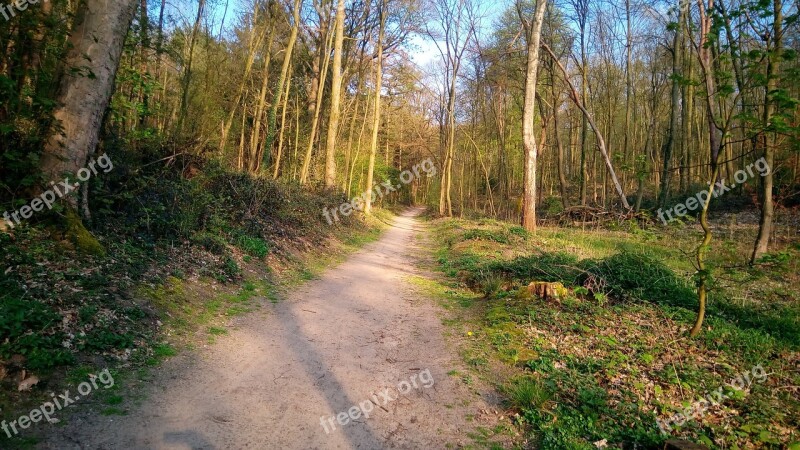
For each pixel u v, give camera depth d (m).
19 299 4.29
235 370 4.99
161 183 8.77
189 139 10.76
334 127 21.25
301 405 4.47
